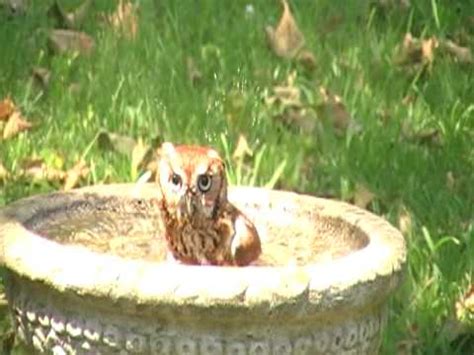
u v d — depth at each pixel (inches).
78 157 385.1
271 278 237.1
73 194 284.8
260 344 240.1
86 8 466.0
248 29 462.9
